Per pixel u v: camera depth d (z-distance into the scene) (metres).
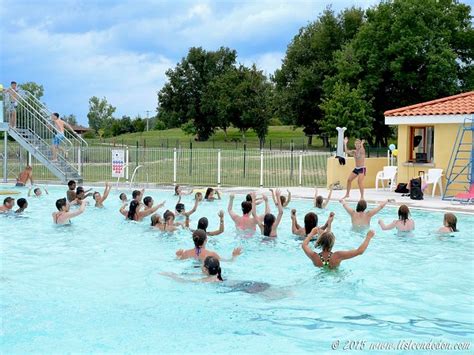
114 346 5.28
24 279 7.86
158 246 10.12
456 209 14.80
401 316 6.23
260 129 69.44
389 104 50.88
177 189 18.61
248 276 7.91
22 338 5.50
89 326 5.86
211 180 24.98
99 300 6.81
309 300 6.82
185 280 7.72
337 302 6.76
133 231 11.55
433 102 21.23
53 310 6.42
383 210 15.33
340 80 49.66
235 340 5.45
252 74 73.06
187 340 5.45
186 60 85.12
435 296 7.07
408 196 18.38
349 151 17.53
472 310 6.49
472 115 17.95
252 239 10.42
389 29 48.47
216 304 6.62
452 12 48.69
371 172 22.36
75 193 14.89
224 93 72.00
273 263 8.66
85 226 12.15
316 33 60.69
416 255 9.53
